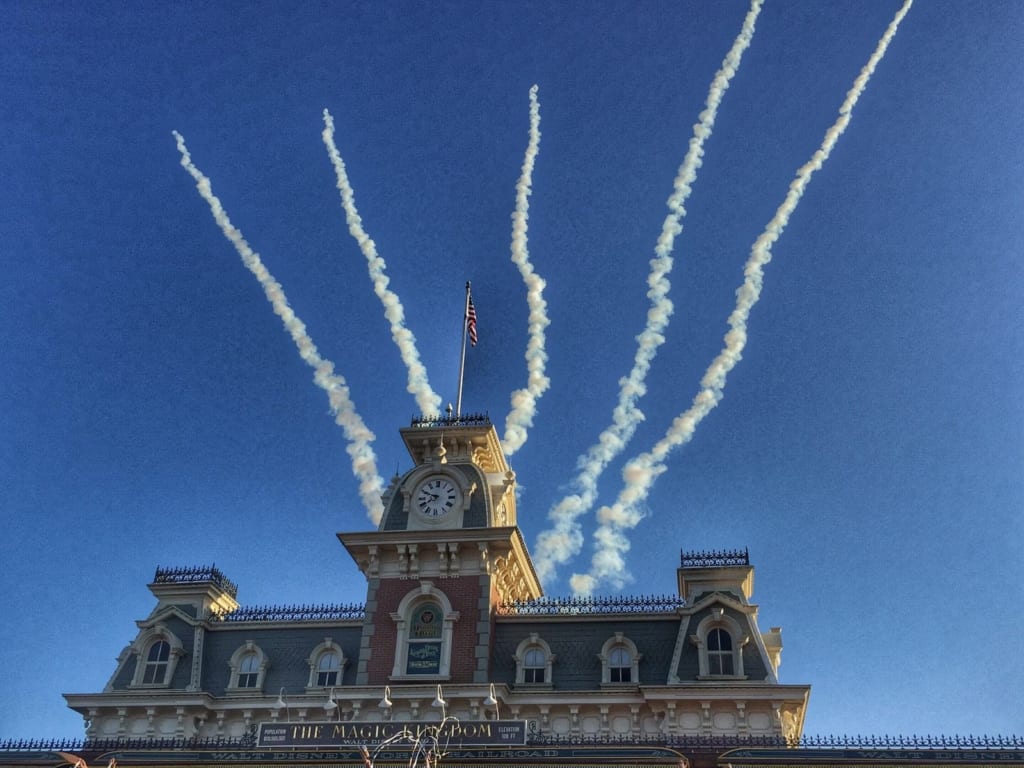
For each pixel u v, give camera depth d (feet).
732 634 146.82
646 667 147.95
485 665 148.36
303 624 159.63
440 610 154.61
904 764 118.11
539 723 143.54
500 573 160.97
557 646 152.15
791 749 121.19
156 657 158.81
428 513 163.02
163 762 132.16
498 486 169.27
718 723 138.62
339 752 129.39
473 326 194.39
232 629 161.48
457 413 184.96
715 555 156.35
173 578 167.02
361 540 159.63
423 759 125.18
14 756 138.21
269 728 133.59
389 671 150.51
